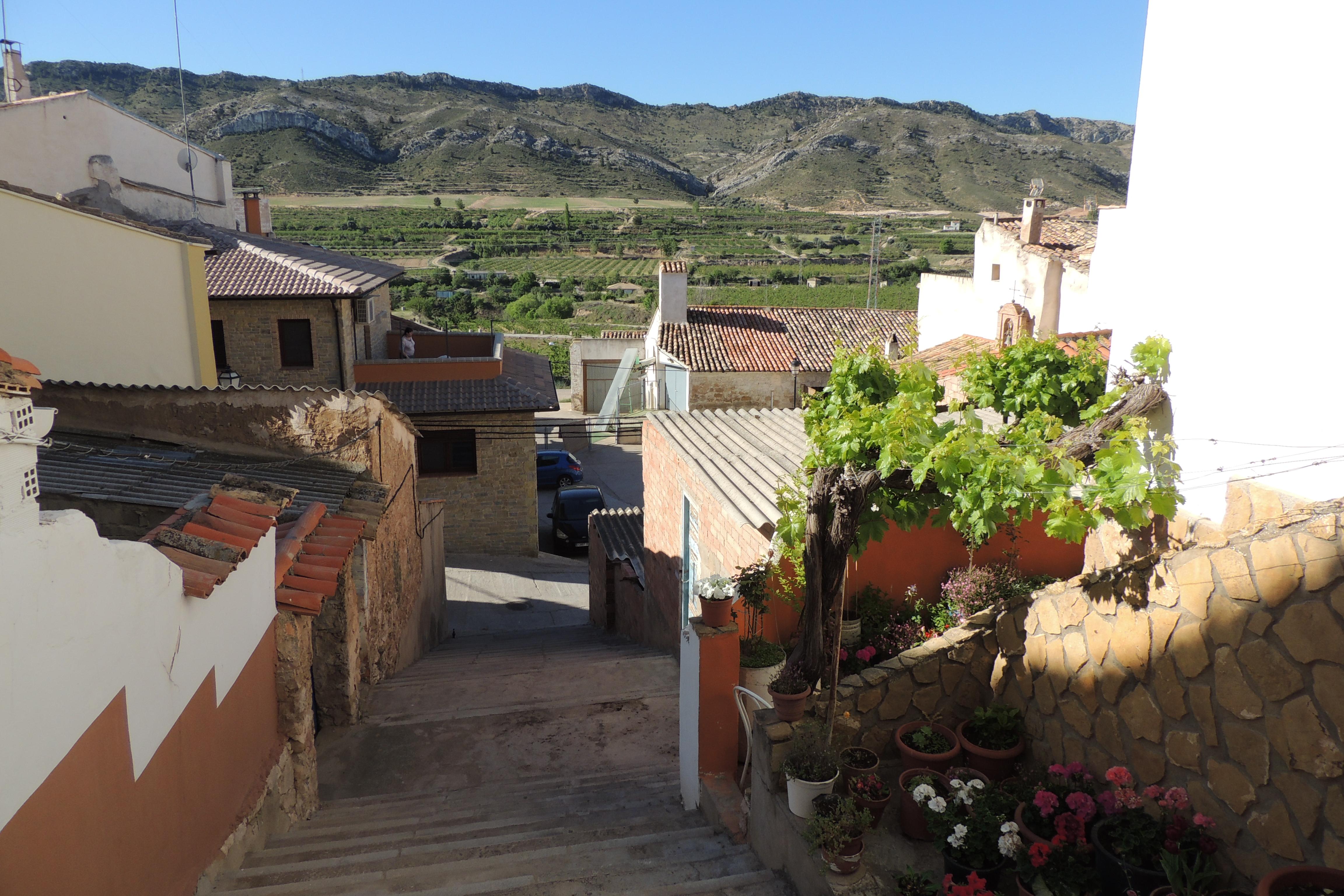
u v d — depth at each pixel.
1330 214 4.21
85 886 3.64
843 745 5.91
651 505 13.23
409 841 6.13
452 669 12.17
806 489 6.86
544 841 5.98
